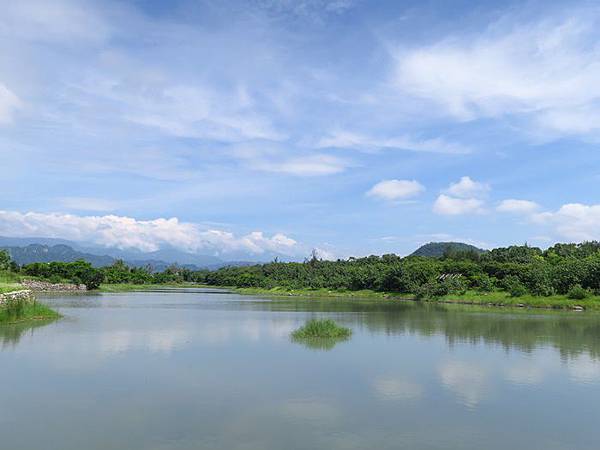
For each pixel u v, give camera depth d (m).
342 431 16.08
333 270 136.38
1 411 17.86
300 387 21.50
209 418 17.25
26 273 132.25
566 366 26.52
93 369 24.64
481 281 93.94
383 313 61.12
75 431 15.87
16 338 34.25
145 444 14.80
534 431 16.34
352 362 27.12
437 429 16.39
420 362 27.25
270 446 14.70
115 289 137.88
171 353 29.34
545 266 89.62
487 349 31.88
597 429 16.59
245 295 116.88
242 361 27.12
